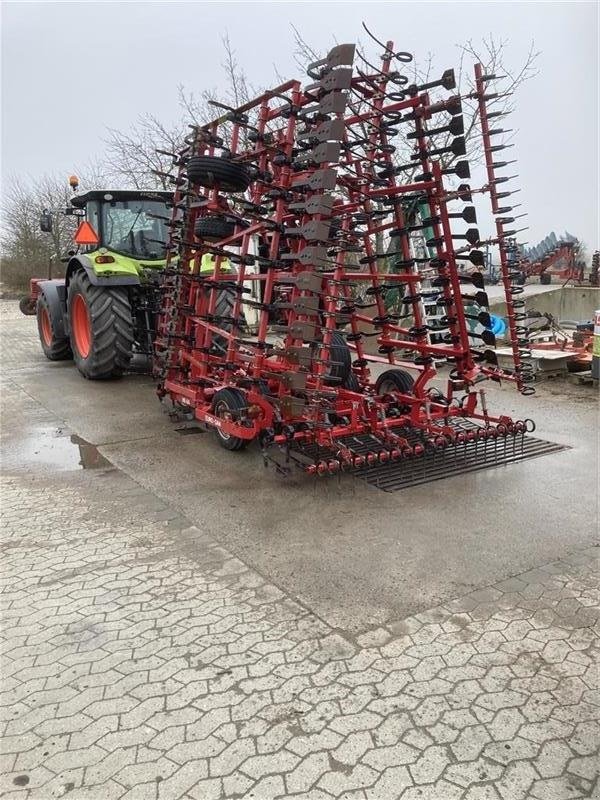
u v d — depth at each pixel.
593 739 2.04
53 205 27.33
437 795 1.84
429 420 4.73
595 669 2.38
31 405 6.86
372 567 3.17
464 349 4.97
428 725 2.11
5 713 2.19
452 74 4.34
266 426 4.46
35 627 2.69
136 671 2.39
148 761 1.98
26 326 16.42
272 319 5.12
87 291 7.46
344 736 2.06
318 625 2.67
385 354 6.77
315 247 3.77
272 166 4.57
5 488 4.36
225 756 1.99
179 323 5.65
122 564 3.24
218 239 5.10
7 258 28.62
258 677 2.35
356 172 5.19
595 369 7.39
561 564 3.19
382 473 4.54
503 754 1.99
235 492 4.23
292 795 1.85
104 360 7.61
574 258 22.64
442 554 3.31
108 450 5.21
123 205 8.16
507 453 4.96
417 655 2.46
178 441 5.43
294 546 3.42
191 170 4.53
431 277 5.16
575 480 4.38
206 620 2.72
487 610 2.77
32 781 1.91
